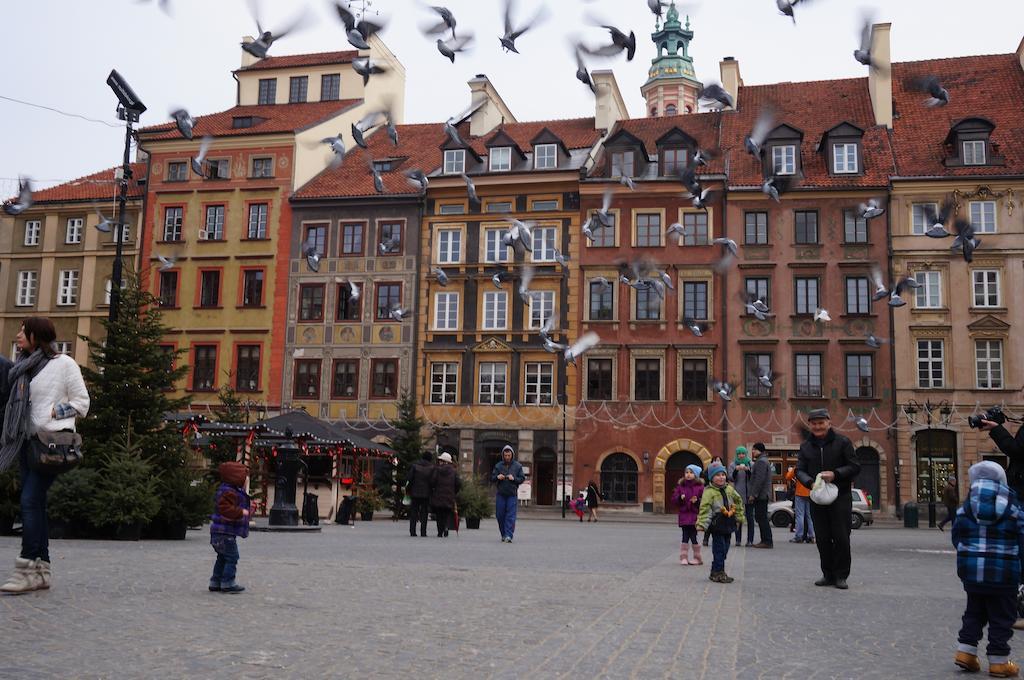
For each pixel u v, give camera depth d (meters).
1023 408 43.12
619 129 49.31
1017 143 45.91
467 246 49.09
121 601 8.82
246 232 51.44
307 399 49.62
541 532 27.64
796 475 12.48
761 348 45.62
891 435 43.91
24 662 6.10
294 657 6.62
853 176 45.94
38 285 53.75
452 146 50.19
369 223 50.25
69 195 54.09
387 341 49.28
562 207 48.31
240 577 11.27
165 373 22.08
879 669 6.90
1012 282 43.69
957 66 51.78
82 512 17.64
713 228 46.78
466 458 47.66
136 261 52.50
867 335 44.62
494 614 8.98
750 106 52.34
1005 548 6.79
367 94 56.34
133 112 27.05
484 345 47.97
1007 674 6.74
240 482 9.94
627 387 46.69
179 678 5.84
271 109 56.34
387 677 6.12
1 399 9.04
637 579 12.61
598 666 6.71
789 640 8.05
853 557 18.33
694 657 7.16
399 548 17.77
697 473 15.48
